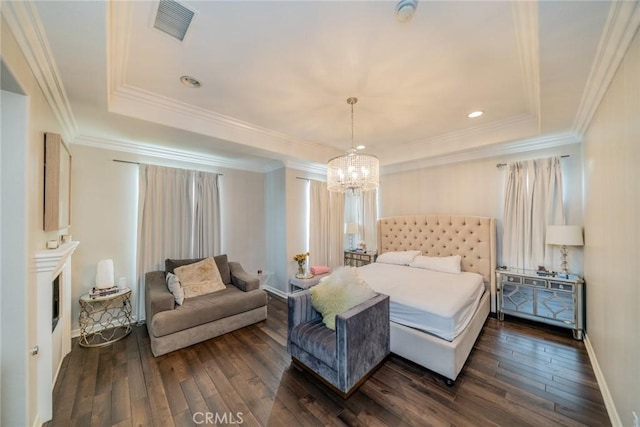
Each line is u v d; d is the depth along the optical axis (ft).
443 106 8.74
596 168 7.07
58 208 6.19
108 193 10.32
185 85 7.27
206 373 7.29
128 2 4.37
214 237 13.29
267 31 5.17
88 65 5.30
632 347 4.56
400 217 14.79
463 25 5.01
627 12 3.89
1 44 3.65
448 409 5.84
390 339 8.00
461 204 12.89
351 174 8.55
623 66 4.69
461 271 11.99
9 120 4.58
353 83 7.22
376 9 4.61
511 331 9.67
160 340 8.16
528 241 10.64
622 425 4.94
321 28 5.11
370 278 10.62
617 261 5.35
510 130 10.26
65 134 8.15
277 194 15.08
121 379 6.99
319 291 7.79
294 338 7.47
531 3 4.39
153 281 10.21
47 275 5.50
